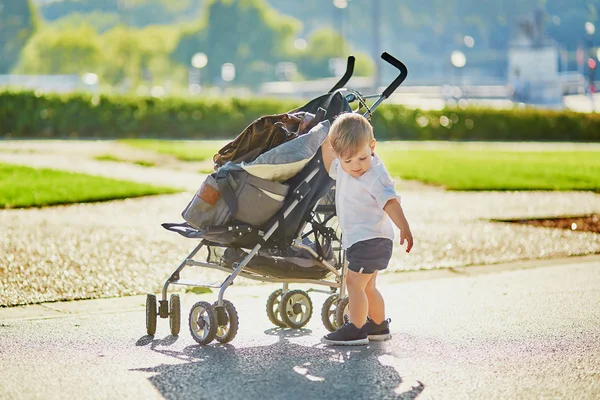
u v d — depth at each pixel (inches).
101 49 5708.7
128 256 461.1
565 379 258.2
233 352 289.1
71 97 1546.5
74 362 275.9
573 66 7298.2
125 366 271.4
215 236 298.8
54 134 1539.1
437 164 1003.3
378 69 2765.7
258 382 253.9
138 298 376.8
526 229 572.4
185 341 304.5
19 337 308.7
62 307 358.3
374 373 263.7
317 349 293.3
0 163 940.0
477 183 818.8
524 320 338.3
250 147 306.8
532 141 1720.0
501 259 477.4
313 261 312.3
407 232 283.9
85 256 457.1
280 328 326.3
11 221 565.3
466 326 328.5
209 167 953.5
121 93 1643.7
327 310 319.6
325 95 327.0
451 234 548.7
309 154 293.9
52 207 639.1
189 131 1595.7
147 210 631.8
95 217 593.0
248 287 402.6
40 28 7539.4
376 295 303.6
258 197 293.4
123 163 990.4
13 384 252.2
